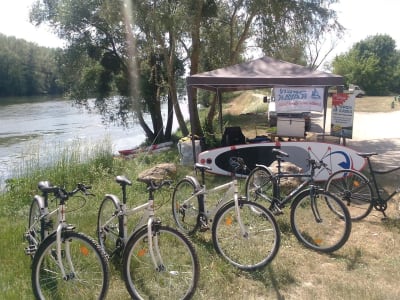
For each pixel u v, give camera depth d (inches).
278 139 422.0
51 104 1943.9
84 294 150.6
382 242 211.3
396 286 166.7
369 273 177.6
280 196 231.8
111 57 803.4
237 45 600.1
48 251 150.2
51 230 167.2
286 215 235.9
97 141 473.4
